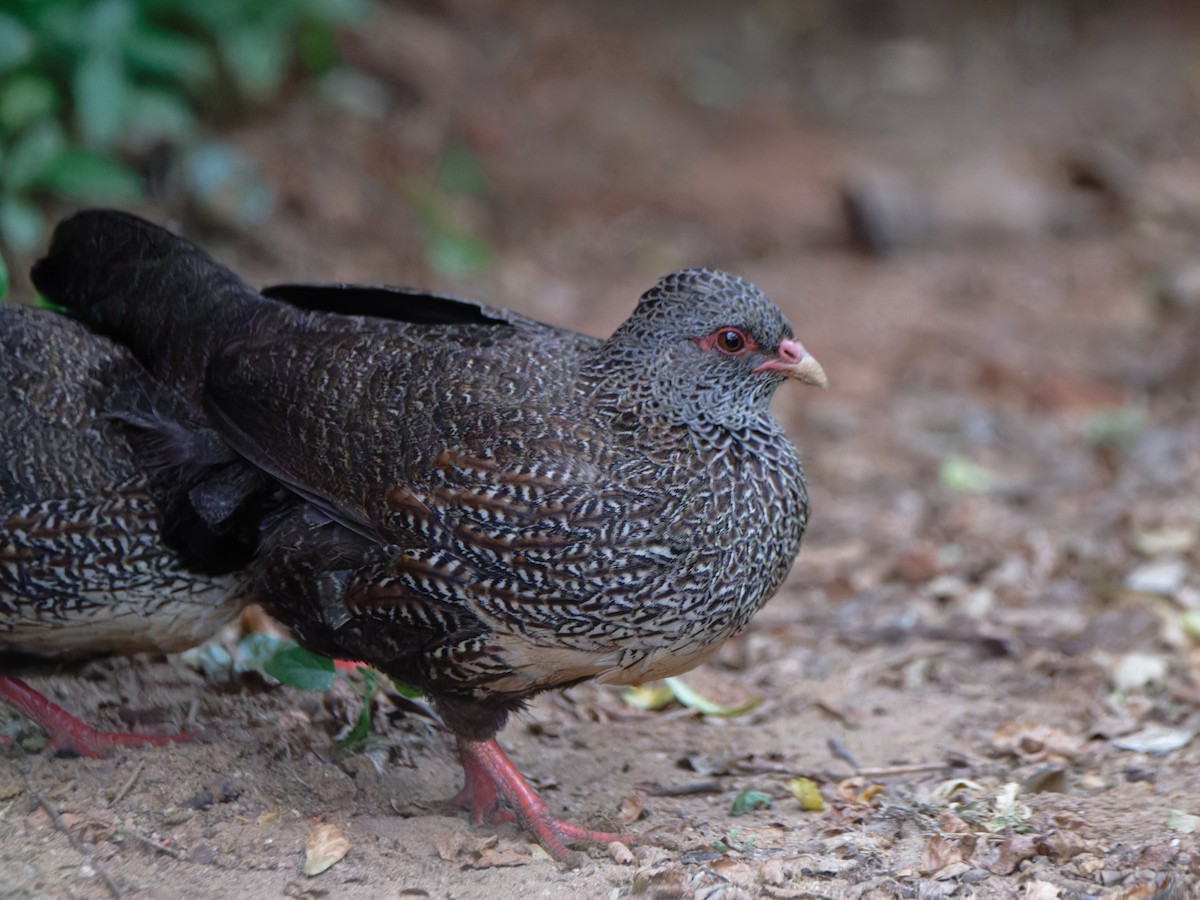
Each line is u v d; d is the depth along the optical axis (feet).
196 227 51.06
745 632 37.88
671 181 71.31
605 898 24.49
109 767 27.22
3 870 24.36
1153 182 72.90
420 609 25.32
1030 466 48.55
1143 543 41.16
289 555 26.11
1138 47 92.27
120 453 27.02
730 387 26.45
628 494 25.13
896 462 48.83
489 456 25.16
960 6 96.17
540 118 73.10
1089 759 30.63
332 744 29.27
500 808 27.17
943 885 24.49
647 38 85.30
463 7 76.38
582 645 25.35
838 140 77.87
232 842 25.55
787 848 26.14
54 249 29.27
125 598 27.27
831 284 63.77
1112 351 56.95
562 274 62.08
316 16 57.67
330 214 56.18
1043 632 36.99
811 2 94.22
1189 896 24.31
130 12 48.98
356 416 26.04
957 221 67.77
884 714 33.47
